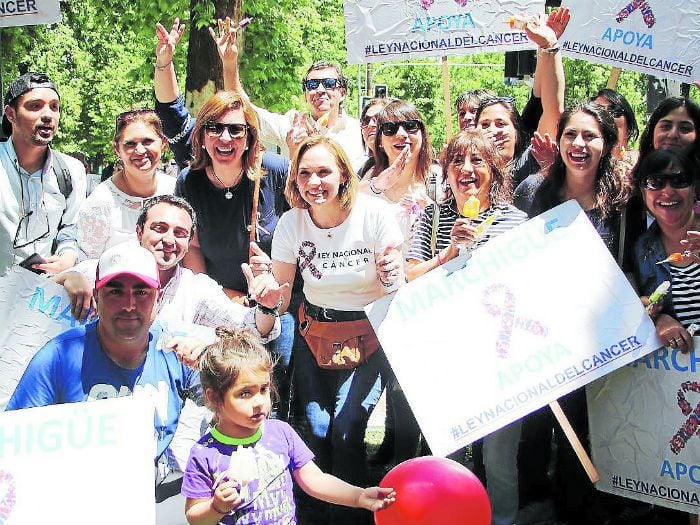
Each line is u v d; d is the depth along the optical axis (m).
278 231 4.86
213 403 3.56
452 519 3.64
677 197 4.41
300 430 5.16
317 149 4.57
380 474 5.53
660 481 4.40
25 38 20.78
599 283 4.31
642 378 4.41
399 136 5.51
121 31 17.09
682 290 4.41
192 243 5.36
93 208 5.36
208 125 5.08
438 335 4.30
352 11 6.44
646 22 6.39
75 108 27.83
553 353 4.27
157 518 3.89
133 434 3.51
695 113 5.55
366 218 4.67
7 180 5.55
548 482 5.20
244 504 3.49
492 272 4.34
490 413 4.23
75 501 3.46
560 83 5.99
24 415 3.46
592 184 4.80
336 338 4.76
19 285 4.44
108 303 3.79
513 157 5.93
